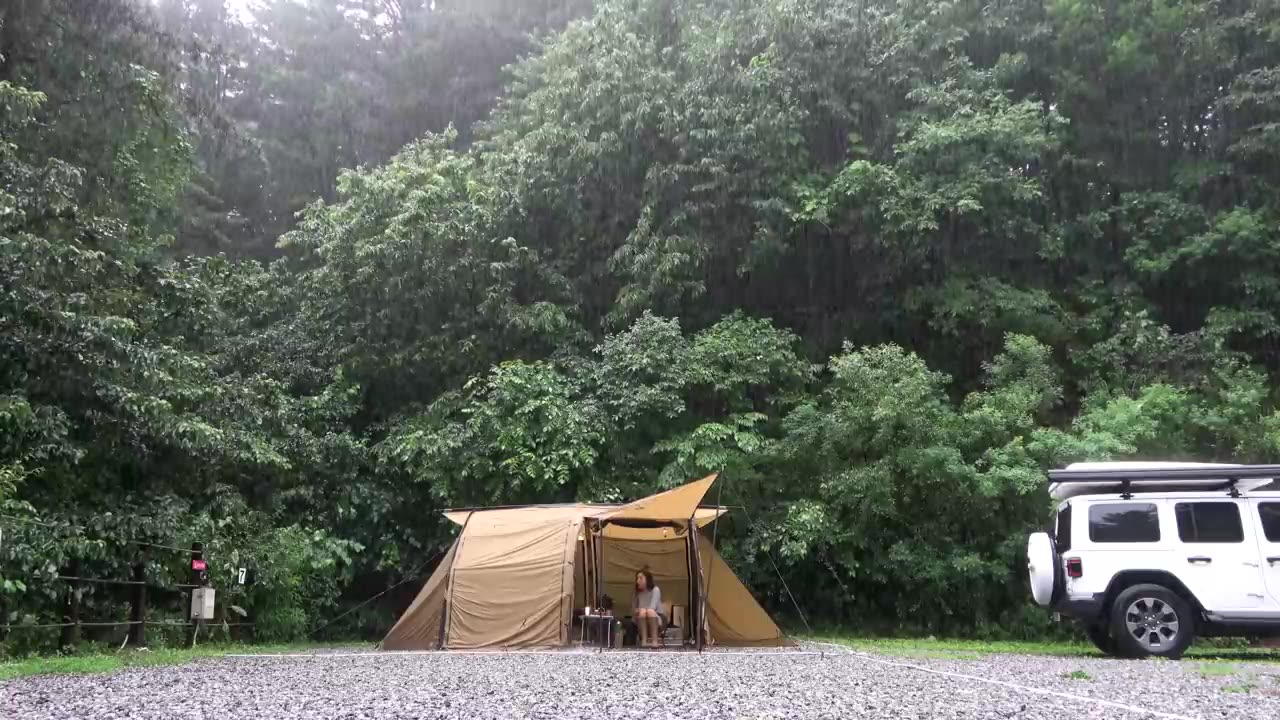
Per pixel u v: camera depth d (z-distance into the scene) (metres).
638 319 19.19
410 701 6.22
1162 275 21.72
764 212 20.03
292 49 30.78
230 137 20.77
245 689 6.91
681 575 14.73
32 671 8.35
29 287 11.98
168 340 15.84
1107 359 19.92
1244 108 21.88
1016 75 22.48
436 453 17.30
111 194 16.06
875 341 21.69
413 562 18.39
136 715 5.56
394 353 19.23
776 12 21.16
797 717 5.49
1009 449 17.09
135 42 16.30
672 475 17.53
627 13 22.33
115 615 12.03
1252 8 22.50
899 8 22.22
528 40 28.03
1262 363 20.89
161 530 12.45
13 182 12.64
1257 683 7.50
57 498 12.61
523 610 12.68
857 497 17.20
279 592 15.07
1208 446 17.94
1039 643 16.16
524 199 20.59
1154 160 23.48
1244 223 20.56
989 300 20.41
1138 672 8.64
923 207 19.83
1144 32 22.73
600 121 20.55
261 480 16.41
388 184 19.52
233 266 20.14
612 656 10.88
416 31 31.25
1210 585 10.92
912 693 6.70
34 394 12.48
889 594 18.44
